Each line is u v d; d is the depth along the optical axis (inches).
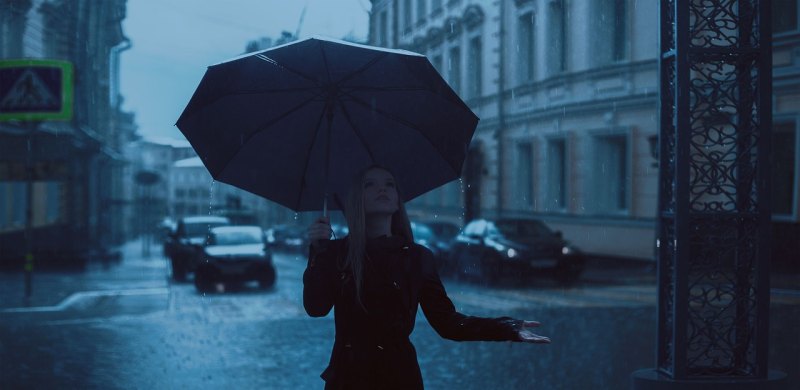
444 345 417.4
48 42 1238.3
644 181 973.2
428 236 942.4
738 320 227.6
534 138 1160.8
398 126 145.5
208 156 142.3
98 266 1246.3
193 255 900.0
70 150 1227.9
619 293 684.1
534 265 795.4
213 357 397.4
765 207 221.6
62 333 491.8
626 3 997.8
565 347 403.5
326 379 126.6
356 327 125.1
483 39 1264.8
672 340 225.6
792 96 797.2
